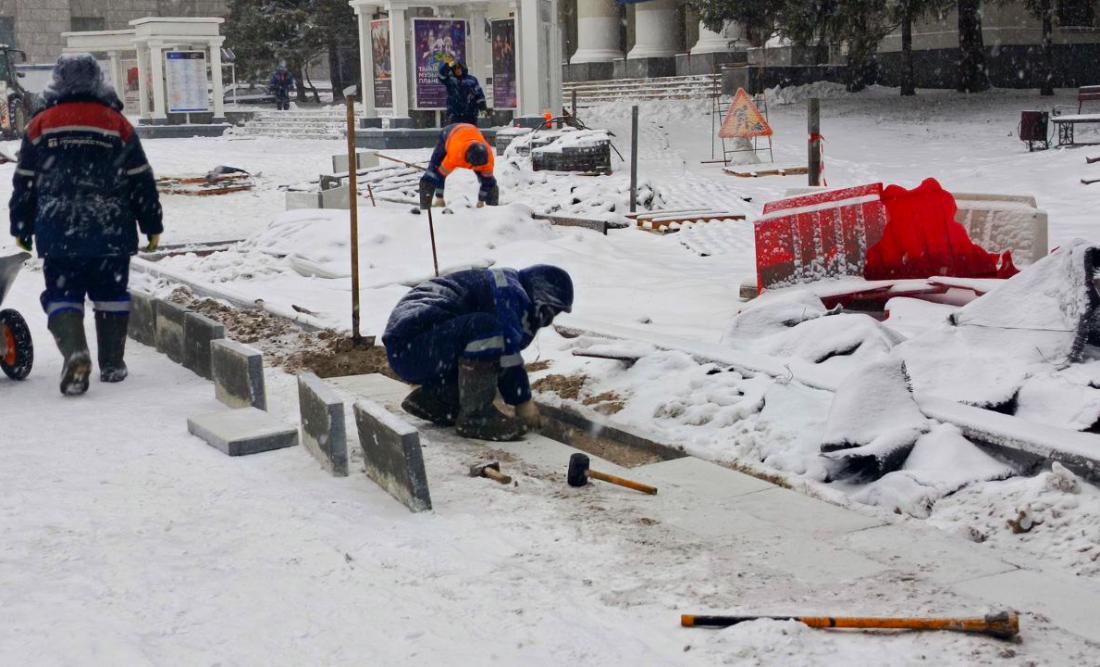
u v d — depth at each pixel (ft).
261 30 174.91
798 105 125.29
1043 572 15.26
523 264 44.47
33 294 43.91
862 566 15.60
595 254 47.32
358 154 77.36
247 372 24.57
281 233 51.03
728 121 85.81
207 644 13.78
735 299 35.83
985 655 12.76
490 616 14.26
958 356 22.94
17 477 20.71
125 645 13.75
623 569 15.71
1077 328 22.16
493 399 22.81
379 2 111.14
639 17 150.71
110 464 21.47
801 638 13.17
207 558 16.58
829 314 28.09
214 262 48.80
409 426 18.79
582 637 13.57
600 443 23.25
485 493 19.24
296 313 35.70
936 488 18.11
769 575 15.35
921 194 31.76
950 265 31.71
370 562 16.21
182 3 219.00
